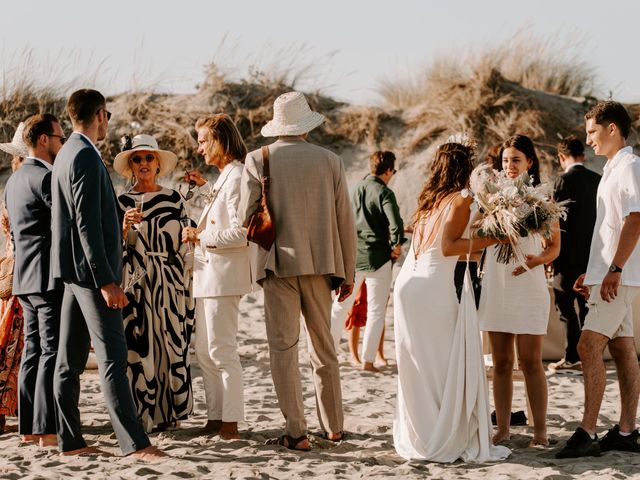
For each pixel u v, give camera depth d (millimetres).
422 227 5918
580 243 8719
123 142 6801
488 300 6195
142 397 6434
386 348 10367
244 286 6336
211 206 6414
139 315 6473
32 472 5488
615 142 6004
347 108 18688
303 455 5969
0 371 6605
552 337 9312
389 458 5895
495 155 7055
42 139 6258
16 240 6109
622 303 5871
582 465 5645
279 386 6125
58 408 5867
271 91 18562
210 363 6520
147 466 5574
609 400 7848
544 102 17766
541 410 6188
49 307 6055
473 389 5742
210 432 6512
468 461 5723
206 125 6547
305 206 6039
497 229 5621
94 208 5551
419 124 17891
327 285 6191
